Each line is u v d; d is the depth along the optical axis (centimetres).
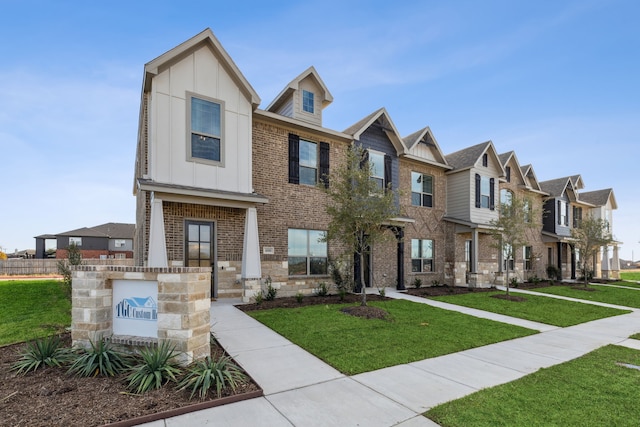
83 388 411
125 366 468
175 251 976
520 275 2130
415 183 1705
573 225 2658
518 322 955
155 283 515
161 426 337
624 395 448
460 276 1794
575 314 1104
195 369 441
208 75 1006
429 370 535
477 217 1761
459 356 616
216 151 1012
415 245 1686
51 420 333
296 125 1239
